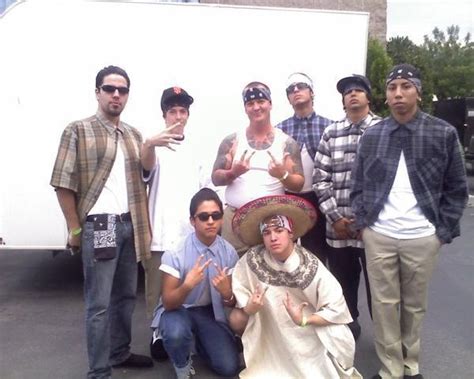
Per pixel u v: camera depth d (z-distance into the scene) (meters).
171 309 3.55
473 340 4.39
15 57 5.09
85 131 3.26
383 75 12.13
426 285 3.41
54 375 3.85
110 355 3.79
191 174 4.15
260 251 3.51
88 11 5.17
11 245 5.22
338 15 5.45
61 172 3.20
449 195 3.37
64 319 4.94
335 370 3.33
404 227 3.32
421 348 4.23
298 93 4.30
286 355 3.44
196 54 5.30
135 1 5.22
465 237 8.27
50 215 5.20
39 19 5.11
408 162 3.32
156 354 3.99
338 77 5.47
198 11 5.29
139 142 3.54
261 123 3.80
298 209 3.42
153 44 5.26
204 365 3.91
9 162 5.14
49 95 5.14
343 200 3.96
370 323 4.75
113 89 3.27
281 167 3.64
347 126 3.94
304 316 3.41
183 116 3.79
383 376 3.47
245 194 3.80
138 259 3.42
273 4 13.08
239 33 5.34
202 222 3.50
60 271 6.48
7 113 5.11
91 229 3.25
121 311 3.69
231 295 3.54
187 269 3.58
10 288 5.85
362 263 4.07
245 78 5.36
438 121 3.31
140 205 3.45
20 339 4.49
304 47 5.42
